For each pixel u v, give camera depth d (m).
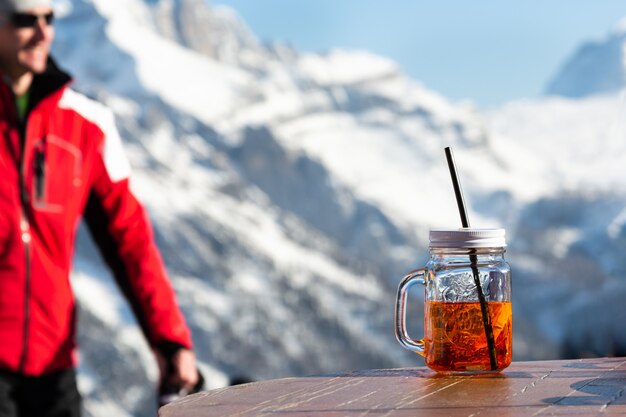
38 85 3.08
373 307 179.38
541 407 1.61
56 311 3.06
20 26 2.97
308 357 152.00
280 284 185.25
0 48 2.99
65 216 3.09
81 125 3.14
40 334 3.02
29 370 3.00
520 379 1.98
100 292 164.00
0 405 2.93
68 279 3.12
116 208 3.19
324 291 182.00
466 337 2.04
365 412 1.62
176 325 3.13
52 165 3.07
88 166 3.17
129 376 138.75
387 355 156.38
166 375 3.09
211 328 158.62
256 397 1.84
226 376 142.75
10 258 2.99
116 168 3.22
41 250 3.04
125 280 3.17
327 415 1.60
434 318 2.08
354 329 165.50
